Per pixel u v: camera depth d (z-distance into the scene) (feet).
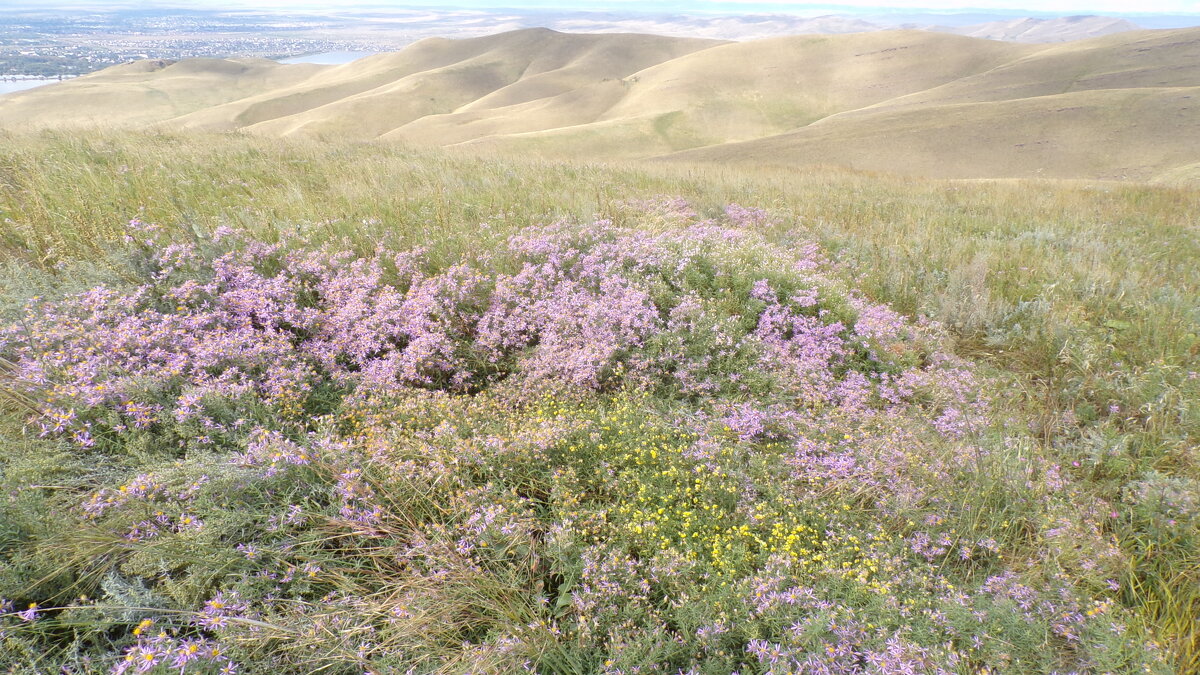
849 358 17.65
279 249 19.90
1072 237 31.07
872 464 12.71
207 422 12.09
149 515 10.04
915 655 8.65
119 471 11.10
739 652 9.29
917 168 231.71
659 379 15.88
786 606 9.46
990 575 10.61
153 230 19.81
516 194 31.14
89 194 23.34
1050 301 21.21
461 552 10.06
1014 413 15.23
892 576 10.27
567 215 25.53
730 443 13.51
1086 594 10.06
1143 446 13.46
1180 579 10.35
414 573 9.83
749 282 20.20
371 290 18.48
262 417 12.85
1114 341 18.69
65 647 8.52
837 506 11.91
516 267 20.65
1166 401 14.76
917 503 12.01
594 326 16.81
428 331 16.69
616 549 10.30
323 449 11.53
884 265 24.68
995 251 27.37
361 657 8.39
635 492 11.90
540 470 12.52
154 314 15.51
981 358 18.72
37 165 27.17
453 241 21.76
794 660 8.63
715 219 31.09
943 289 22.71
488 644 8.98
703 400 15.25
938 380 16.35
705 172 55.42
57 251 18.20
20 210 21.08
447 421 12.92
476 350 16.63
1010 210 41.86
